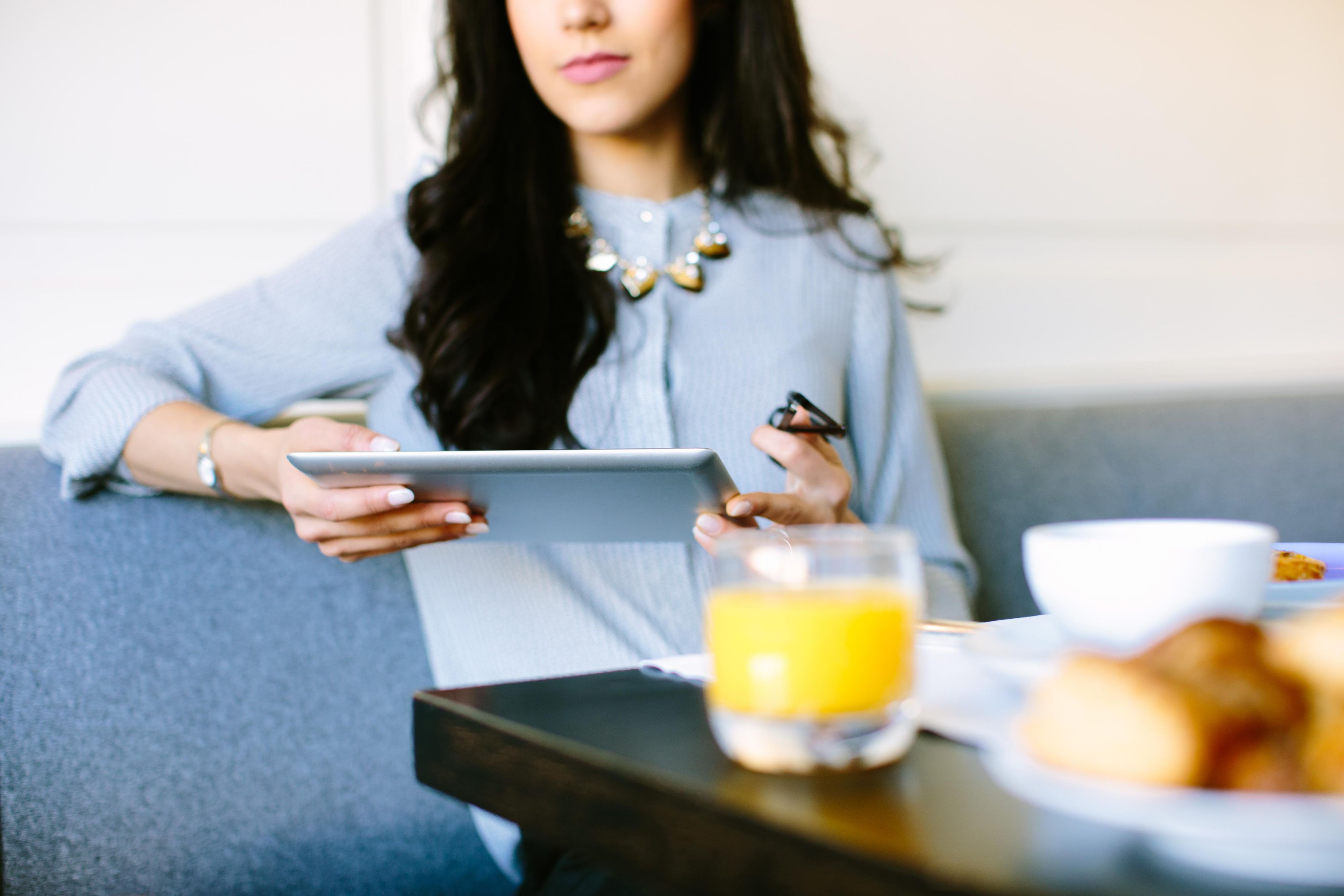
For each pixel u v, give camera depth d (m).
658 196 1.12
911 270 1.38
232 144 1.21
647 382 0.99
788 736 0.35
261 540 0.97
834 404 1.08
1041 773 0.30
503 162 1.03
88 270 1.17
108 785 0.88
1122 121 1.68
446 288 0.97
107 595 0.90
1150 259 1.72
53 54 1.14
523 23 1.00
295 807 0.94
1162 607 0.41
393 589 1.01
